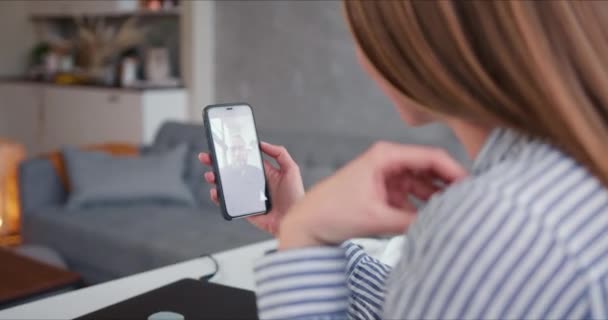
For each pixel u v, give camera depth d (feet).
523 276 1.56
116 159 11.69
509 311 1.57
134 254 9.59
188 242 9.38
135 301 4.28
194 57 15.84
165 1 16.90
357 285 2.96
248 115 3.50
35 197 11.50
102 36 18.71
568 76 1.62
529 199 1.59
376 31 1.79
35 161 11.62
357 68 13.04
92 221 10.49
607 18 1.69
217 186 3.36
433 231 1.65
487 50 1.68
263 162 3.37
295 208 1.98
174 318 3.86
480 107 1.69
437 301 1.61
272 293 1.97
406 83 1.78
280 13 14.26
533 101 1.63
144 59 18.06
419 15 1.71
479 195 1.62
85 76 18.51
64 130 18.29
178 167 11.79
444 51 1.71
